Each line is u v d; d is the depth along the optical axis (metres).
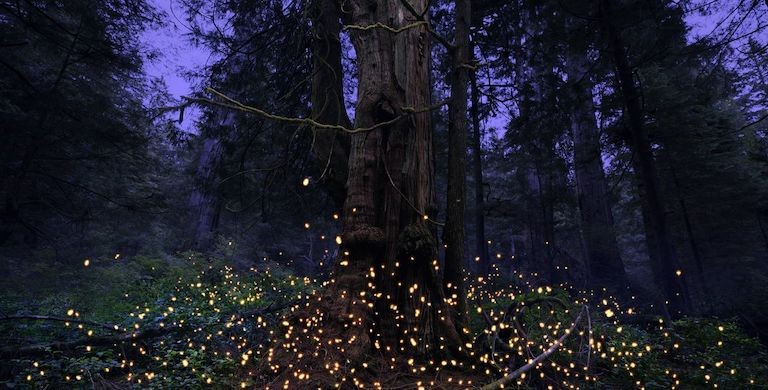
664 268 9.71
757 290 12.05
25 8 9.41
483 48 13.77
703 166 15.88
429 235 6.05
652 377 5.37
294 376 4.64
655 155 16.53
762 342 9.45
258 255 21.50
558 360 5.53
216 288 9.34
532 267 16.86
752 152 19.08
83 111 10.83
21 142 10.31
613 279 14.09
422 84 6.99
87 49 10.39
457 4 6.69
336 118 7.74
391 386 4.72
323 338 5.19
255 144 11.47
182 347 5.37
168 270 12.34
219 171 11.62
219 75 11.06
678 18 10.00
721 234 17.80
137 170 14.34
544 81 15.63
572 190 18.98
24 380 4.23
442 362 5.20
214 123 11.30
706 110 15.93
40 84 10.98
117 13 10.34
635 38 11.24
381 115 6.63
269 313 6.60
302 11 9.16
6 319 5.07
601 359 5.73
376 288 5.87
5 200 10.53
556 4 11.55
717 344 6.86
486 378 5.05
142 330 5.38
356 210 6.14
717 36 9.70
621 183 20.11
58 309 7.24
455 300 5.94
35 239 13.11
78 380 4.40
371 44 7.08
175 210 22.12
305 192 11.05
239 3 10.72
